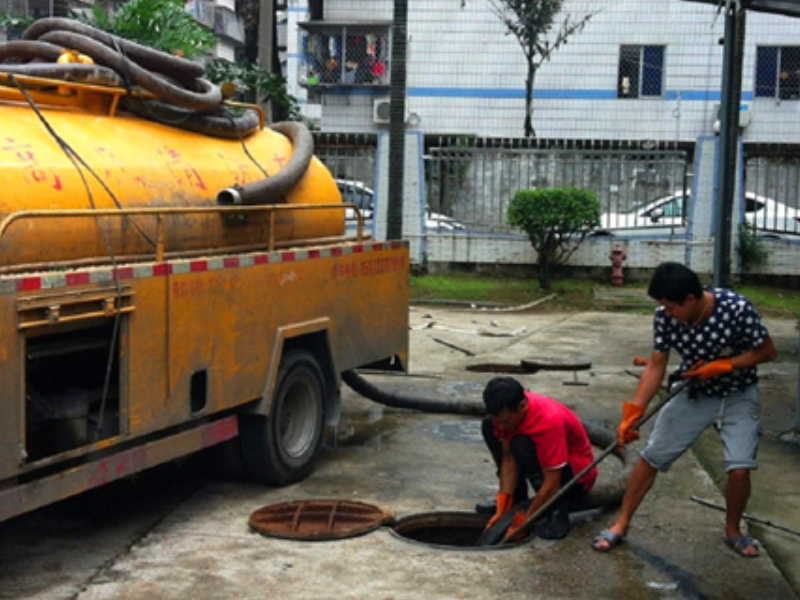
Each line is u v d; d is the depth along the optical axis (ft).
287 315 20.59
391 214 51.37
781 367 35.22
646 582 15.90
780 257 58.34
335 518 18.56
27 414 15.92
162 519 18.52
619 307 52.31
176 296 17.47
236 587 15.37
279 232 21.58
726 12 35.83
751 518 18.89
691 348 16.38
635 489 17.38
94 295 15.61
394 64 50.55
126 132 18.78
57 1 46.09
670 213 59.57
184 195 18.84
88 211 15.76
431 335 41.63
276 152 22.62
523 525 17.31
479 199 60.64
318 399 21.88
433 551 17.02
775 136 82.23
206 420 18.98
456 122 84.64
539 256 57.26
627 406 16.79
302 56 91.91
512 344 39.96
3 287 14.07
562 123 84.07
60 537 17.52
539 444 17.26
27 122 16.93
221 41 128.98
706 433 25.68
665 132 83.30
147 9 42.86
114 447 16.67
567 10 82.89
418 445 24.25
